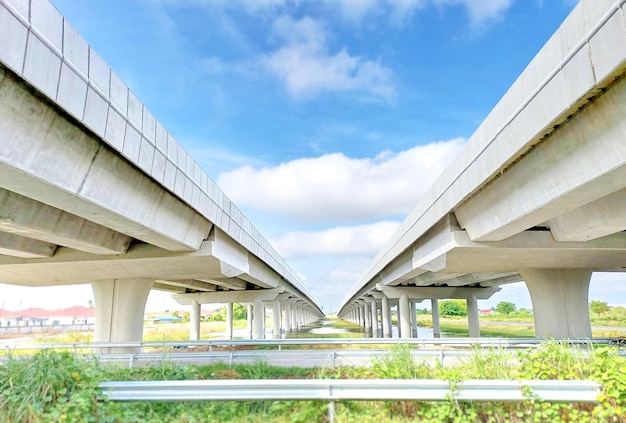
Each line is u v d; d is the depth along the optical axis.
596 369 8.32
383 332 58.84
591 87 8.10
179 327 87.94
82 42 9.59
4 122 8.36
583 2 8.17
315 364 14.82
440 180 17.91
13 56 7.55
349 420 7.21
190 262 21.41
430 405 7.51
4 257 20.30
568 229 15.85
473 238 16.84
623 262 20.55
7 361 9.19
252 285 49.78
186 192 16.48
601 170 9.23
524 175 12.26
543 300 22.12
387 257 36.47
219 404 8.15
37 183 9.93
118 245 19.34
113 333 24.19
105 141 10.80
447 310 138.00
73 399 7.17
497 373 9.12
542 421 7.07
